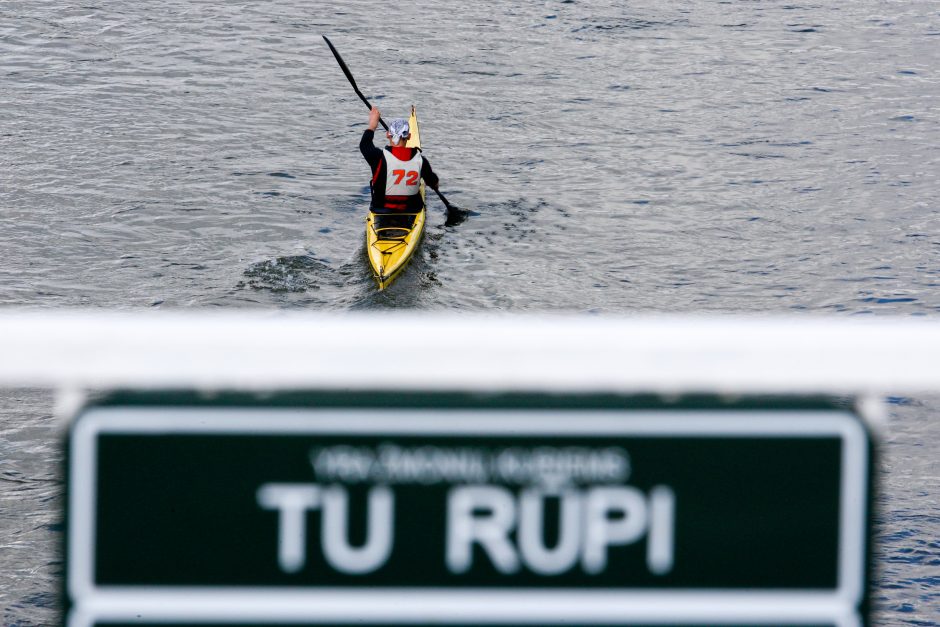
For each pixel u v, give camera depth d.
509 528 3.50
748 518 3.46
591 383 3.38
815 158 78.00
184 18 104.00
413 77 92.25
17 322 3.17
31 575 34.69
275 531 3.45
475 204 69.81
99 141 77.50
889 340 3.32
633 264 62.69
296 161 76.44
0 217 65.44
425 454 3.41
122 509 3.40
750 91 90.38
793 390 3.35
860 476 3.42
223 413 3.34
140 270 60.31
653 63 96.38
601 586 3.51
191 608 3.48
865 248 64.69
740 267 62.47
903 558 36.38
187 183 71.81
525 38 101.69
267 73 92.06
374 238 60.12
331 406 3.37
